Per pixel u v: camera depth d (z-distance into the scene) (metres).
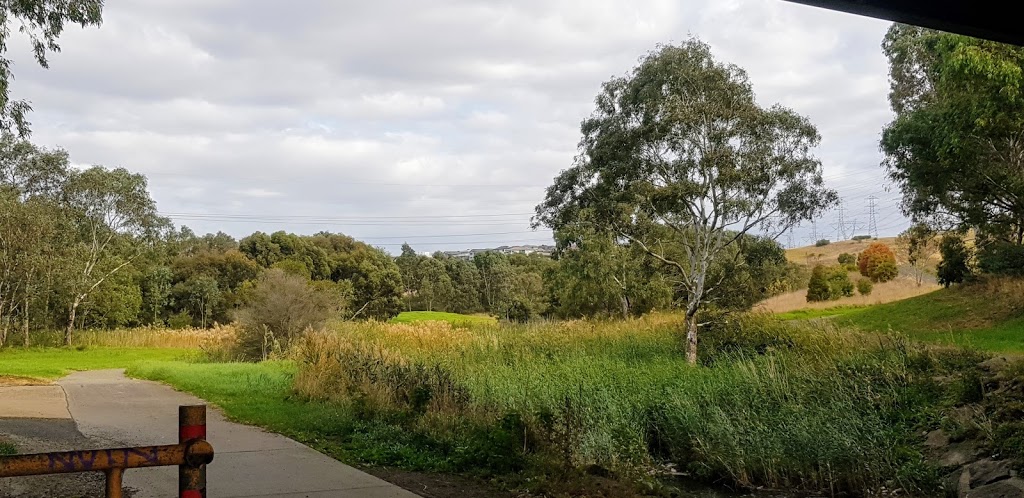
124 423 11.95
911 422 12.19
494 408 12.56
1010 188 23.25
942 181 24.19
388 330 25.84
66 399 15.56
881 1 5.39
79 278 45.84
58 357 35.88
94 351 39.84
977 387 12.56
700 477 10.87
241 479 7.85
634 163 23.06
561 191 25.02
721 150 21.89
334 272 76.81
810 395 13.13
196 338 42.84
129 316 55.19
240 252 75.50
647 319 28.41
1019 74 18.17
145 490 7.12
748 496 9.91
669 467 11.53
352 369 15.38
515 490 7.93
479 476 8.50
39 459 2.73
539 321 30.59
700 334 22.66
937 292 32.94
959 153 21.84
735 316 22.50
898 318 28.67
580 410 12.15
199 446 2.96
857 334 17.75
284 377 18.66
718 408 12.33
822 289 47.66
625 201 23.47
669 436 12.18
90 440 10.13
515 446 9.11
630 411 12.81
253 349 29.66
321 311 30.95
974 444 10.66
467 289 89.12
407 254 100.88
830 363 15.07
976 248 33.31
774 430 11.52
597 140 23.94
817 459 10.45
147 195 52.75
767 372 14.70
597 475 9.35
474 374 16.75
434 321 28.00
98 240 50.72
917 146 23.80
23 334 44.91
